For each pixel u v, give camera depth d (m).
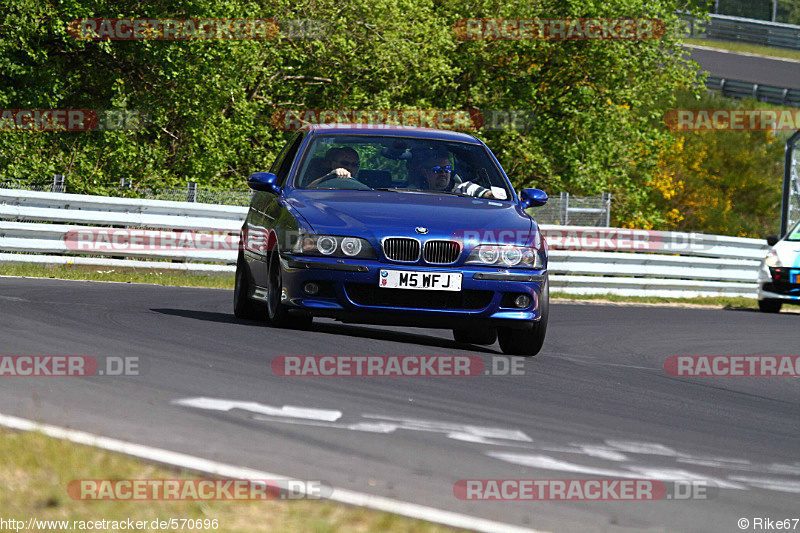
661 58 66.44
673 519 9.42
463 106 62.81
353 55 56.53
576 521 9.04
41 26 46.62
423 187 20.58
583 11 61.84
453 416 13.30
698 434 13.81
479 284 18.39
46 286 26.88
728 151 98.00
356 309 18.25
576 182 62.56
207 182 53.22
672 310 38.56
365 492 9.23
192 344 17.20
